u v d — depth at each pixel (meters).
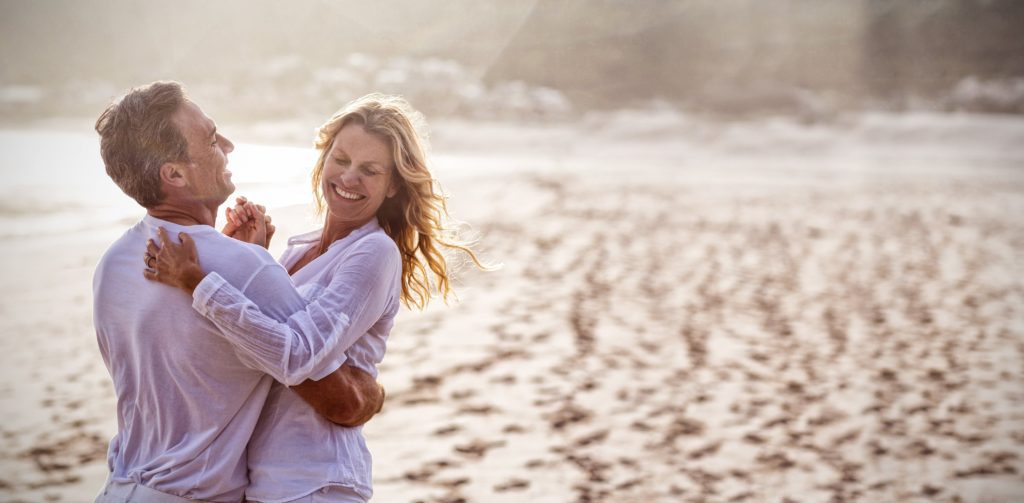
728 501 4.17
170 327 1.91
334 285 2.03
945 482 4.41
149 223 1.97
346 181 2.09
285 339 1.86
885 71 47.25
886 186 20.75
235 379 1.96
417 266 2.40
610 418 5.25
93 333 6.89
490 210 14.45
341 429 2.10
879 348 6.89
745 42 50.34
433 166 2.30
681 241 12.05
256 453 2.04
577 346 6.75
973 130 34.56
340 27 44.16
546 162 26.95
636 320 7.62
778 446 4.88
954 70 46.62
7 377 5.85
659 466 4.57
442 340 6.80
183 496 1.94
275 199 3.68
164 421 1.96
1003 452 4.79
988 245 12.11
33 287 8.04
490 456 4.63
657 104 41.41
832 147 33.22
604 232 12.59
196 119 1.93
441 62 44.53
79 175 14.12
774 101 40.19
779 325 7.58
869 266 10.45
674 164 27.64
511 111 37.41
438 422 5.11
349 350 2.09
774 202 16.95
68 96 36.66
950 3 51.06
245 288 1.91
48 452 4.69
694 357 6.56
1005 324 7.70
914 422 5.26
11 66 42.56
